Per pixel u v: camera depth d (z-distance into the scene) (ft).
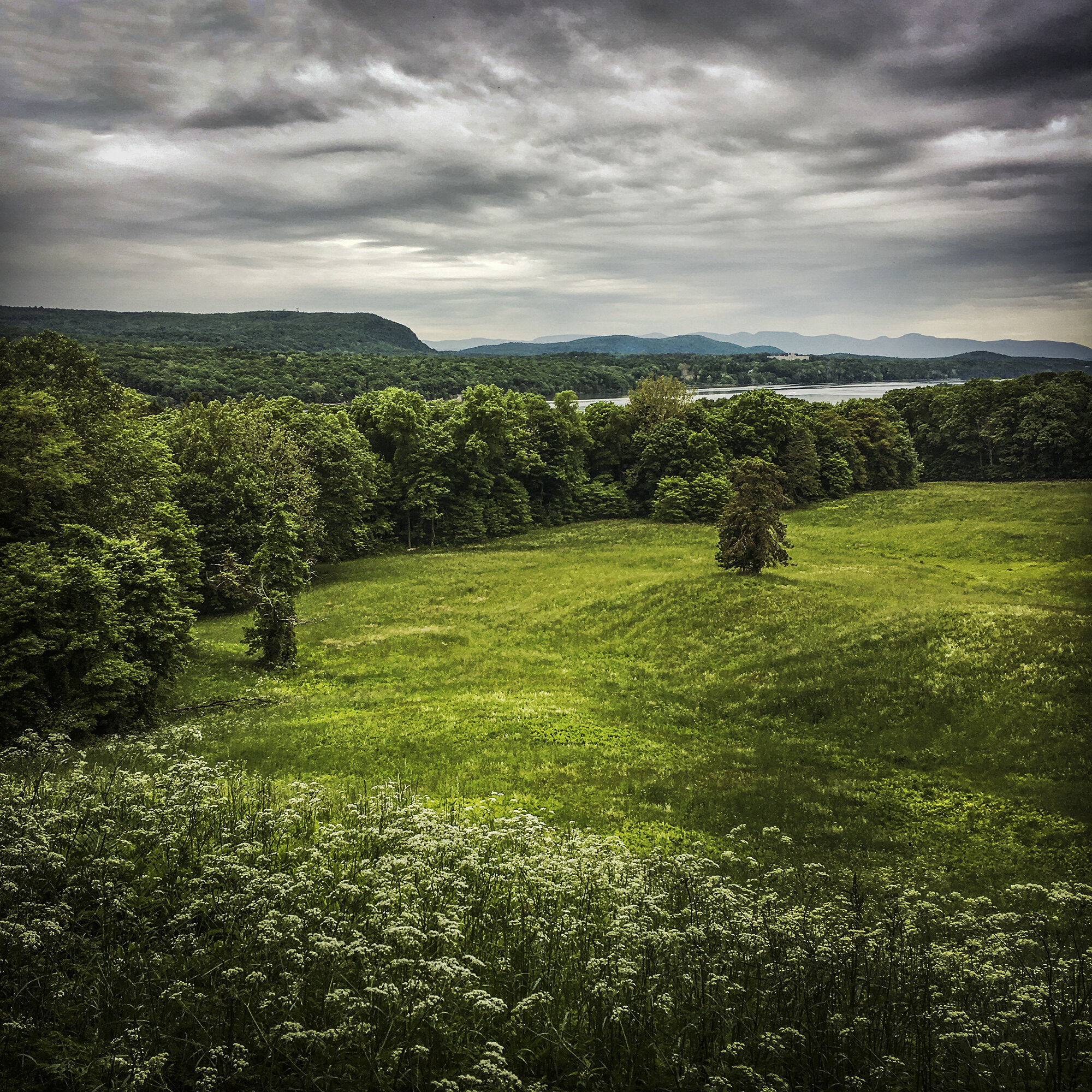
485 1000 26.12
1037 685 101.71
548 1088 25.84
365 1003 25.77
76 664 97.66
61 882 34.35
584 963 32.71
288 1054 25.17
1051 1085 25.61
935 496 335.47
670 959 33.09
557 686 133.49
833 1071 26.53
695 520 330.13
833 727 106.22
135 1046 24.50
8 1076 23.22
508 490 329.52
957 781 86.02
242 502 212.64
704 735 107.86
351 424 294.25
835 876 56.65
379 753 94.12
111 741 81.66
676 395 387.34
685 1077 25.70
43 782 47.39
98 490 136.05
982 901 40.96
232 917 32.24
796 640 141.08
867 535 268.62
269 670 144.15
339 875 39.73
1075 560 212.43
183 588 160.76
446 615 190.19
